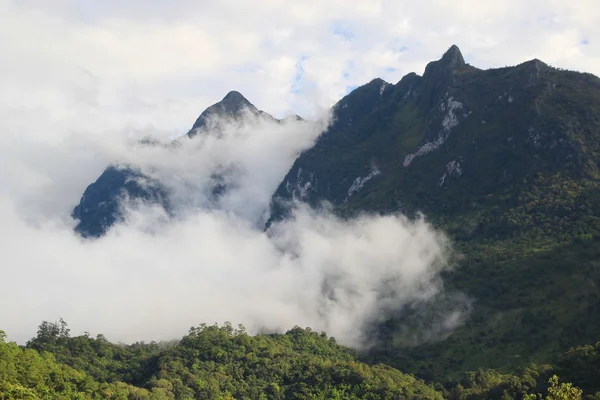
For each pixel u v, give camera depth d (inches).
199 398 7037.4
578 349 6555.1
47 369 6756.9
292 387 7564.0
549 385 6259.8
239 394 7342.5
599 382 5974.4
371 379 7337.6
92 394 6540.4
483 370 7839.6
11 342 7145.7
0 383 5738.2
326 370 7800.2
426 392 7106.3
